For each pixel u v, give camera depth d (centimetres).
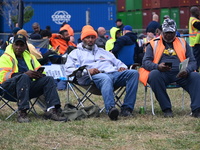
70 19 3319
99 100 1395
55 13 3300
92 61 1131
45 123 1007
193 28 1977
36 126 972
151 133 918
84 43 1144
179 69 1080
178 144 834
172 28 1116
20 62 1079
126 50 1586
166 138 874
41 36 1723
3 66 1045
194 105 1070
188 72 1084
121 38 1580
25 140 858
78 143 843
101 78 1066
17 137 879
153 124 992
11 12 3131
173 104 1315
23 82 1018
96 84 1077
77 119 1049
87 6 3334
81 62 1131
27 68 1083
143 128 955
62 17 3309
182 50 1127
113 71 1130
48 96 1050
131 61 1592
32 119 1067
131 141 857
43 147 814
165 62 1081
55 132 917
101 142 850
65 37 1800
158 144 833
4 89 1024
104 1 3347
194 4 2958
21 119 1023
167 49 1129
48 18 3294
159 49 1129
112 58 1161
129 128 958
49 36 1722
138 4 3262
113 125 982
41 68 1043
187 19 2995
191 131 932
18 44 1060
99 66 1130
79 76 1074
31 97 1071
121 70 1135
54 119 1040
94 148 809
